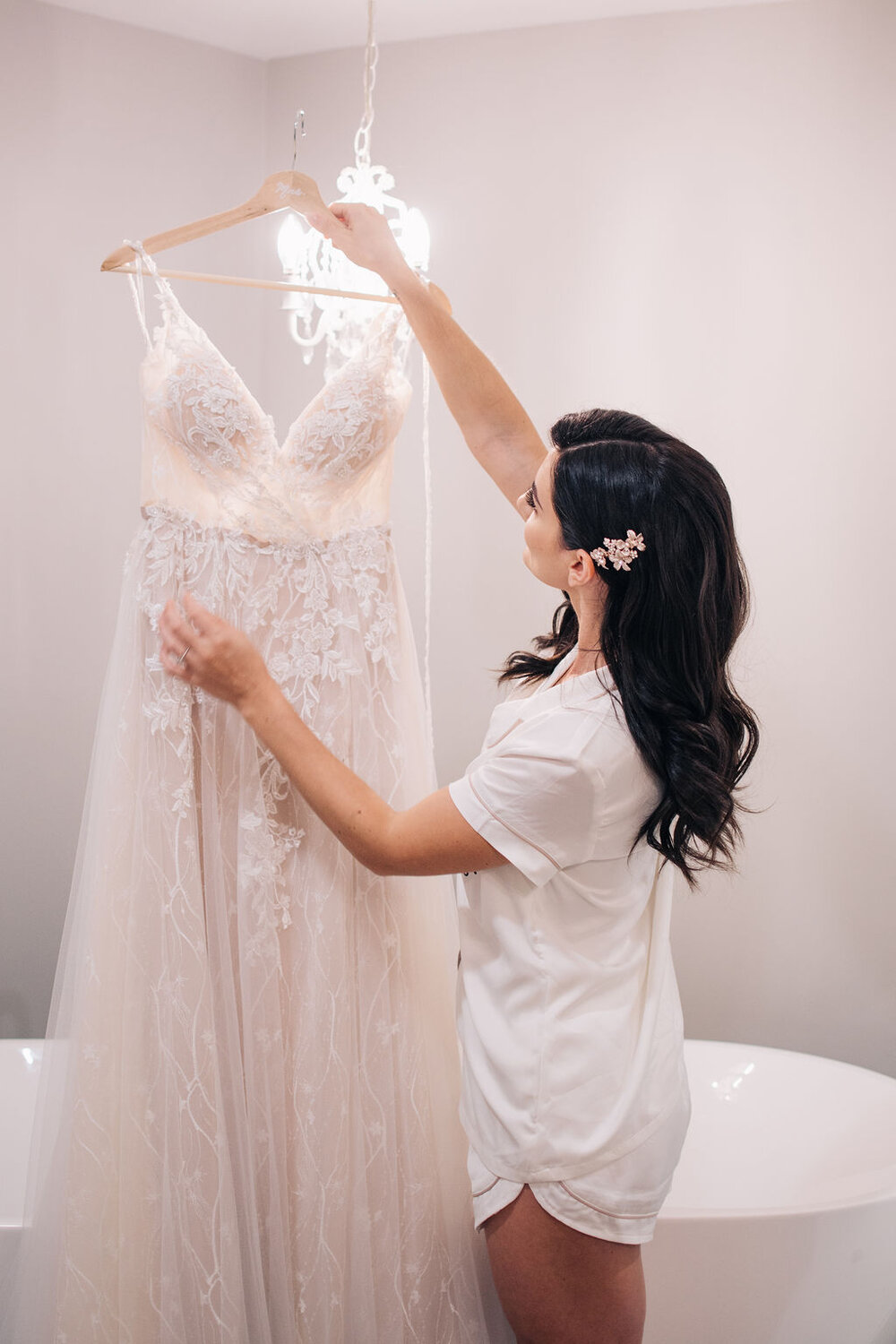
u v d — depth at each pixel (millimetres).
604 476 1354
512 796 1327
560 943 1391
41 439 2770
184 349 1432
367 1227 1491
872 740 2678
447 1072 1604
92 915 1418
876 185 2594
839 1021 2754
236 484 1471
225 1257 1386
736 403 2732
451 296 2949
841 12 2592
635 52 2752
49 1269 1420
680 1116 1451
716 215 2717
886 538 2633
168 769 1436
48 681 2828
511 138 2865
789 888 2775
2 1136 2328
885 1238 1928
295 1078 1488
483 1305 1598
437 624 3029
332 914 1501
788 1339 1886
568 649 1676
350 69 2965
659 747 1335
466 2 2689
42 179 2721
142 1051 1409
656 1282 1851
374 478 1579
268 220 3068
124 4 2693
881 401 2615
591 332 2838
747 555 2748
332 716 1529
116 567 2891
